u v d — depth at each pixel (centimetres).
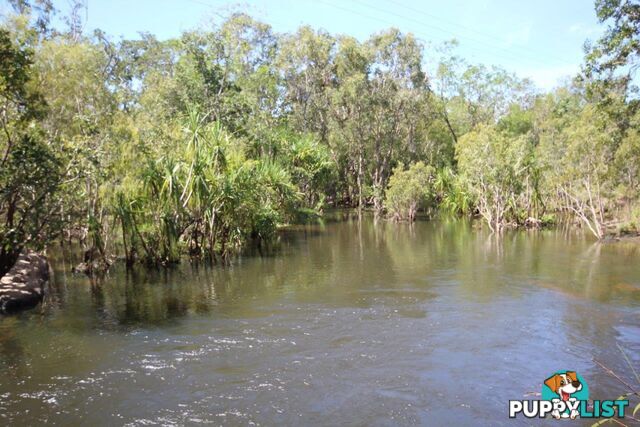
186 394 790
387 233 3055
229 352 970
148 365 905
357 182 5472
